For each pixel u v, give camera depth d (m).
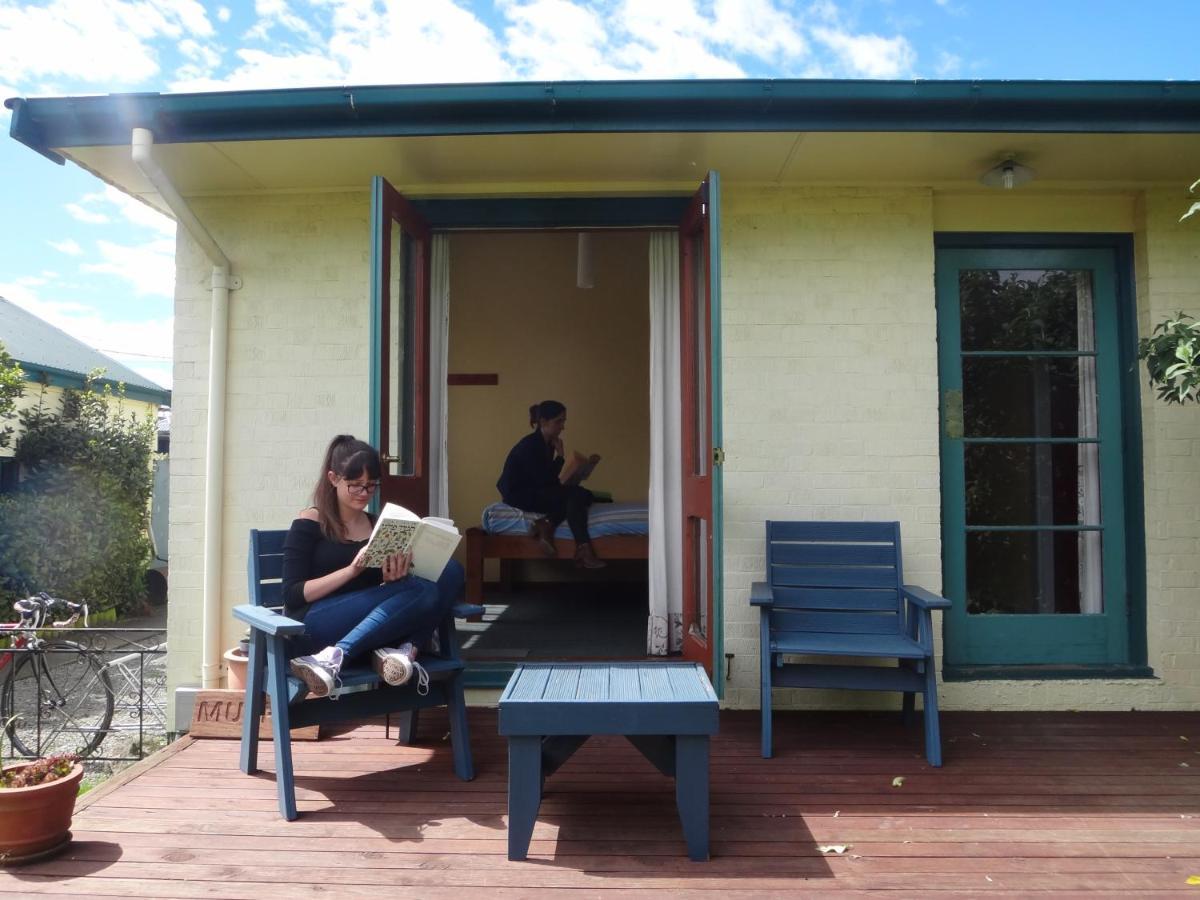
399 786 2.83
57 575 8.05
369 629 2.74
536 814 2.31
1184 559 3.78
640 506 5.61
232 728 3.38
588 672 2.73
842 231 3.87
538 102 3.15
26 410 8.45
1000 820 2.56
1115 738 3.37
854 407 3.84
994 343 4.01
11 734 4.41
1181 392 3.20
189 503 3.93
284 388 3.92
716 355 3.32
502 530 5.49
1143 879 2.18
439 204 3.96
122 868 2.23
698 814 2.30
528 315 7.31
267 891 2.10
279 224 3.95
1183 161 3.60
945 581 3.91
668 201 3.94
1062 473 4.00
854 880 2.17
